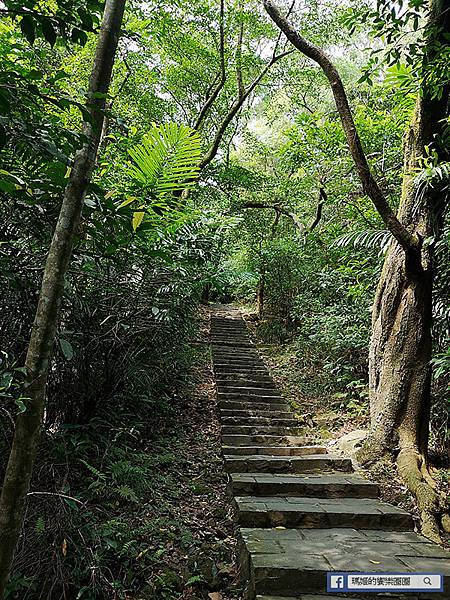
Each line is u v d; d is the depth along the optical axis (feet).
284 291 29.01
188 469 12.14
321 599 6.87
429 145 11.25
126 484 9.66
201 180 26.27
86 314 9.64
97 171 9.39
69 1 4.74
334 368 18.52
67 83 12.22
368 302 18.43
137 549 8.30
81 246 8.14
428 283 12.32
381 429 12.23
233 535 9.34
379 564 7.48
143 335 12.43
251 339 28.53
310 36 27.37
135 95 23.32
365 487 10.81
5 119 4.16
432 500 9.81
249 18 25.59
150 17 20.47
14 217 7.27
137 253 9.29
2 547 3.89
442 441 12.76
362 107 19.01
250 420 15.60
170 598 7.45
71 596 7.14
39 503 7.72
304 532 8.95
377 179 18.53
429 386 12.09
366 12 10.02
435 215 12.19
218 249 13.50
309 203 31.45
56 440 9.48
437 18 10.99
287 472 11.98
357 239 13.78
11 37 7.81
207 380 20.22
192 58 27.63
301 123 19.54
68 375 10.09
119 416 11.66
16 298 7.77
